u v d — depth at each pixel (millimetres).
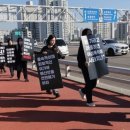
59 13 58219
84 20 57500
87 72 9570
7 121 8266
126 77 16500
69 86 13508
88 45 9461
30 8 56438
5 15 54938
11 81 15711
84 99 10375
